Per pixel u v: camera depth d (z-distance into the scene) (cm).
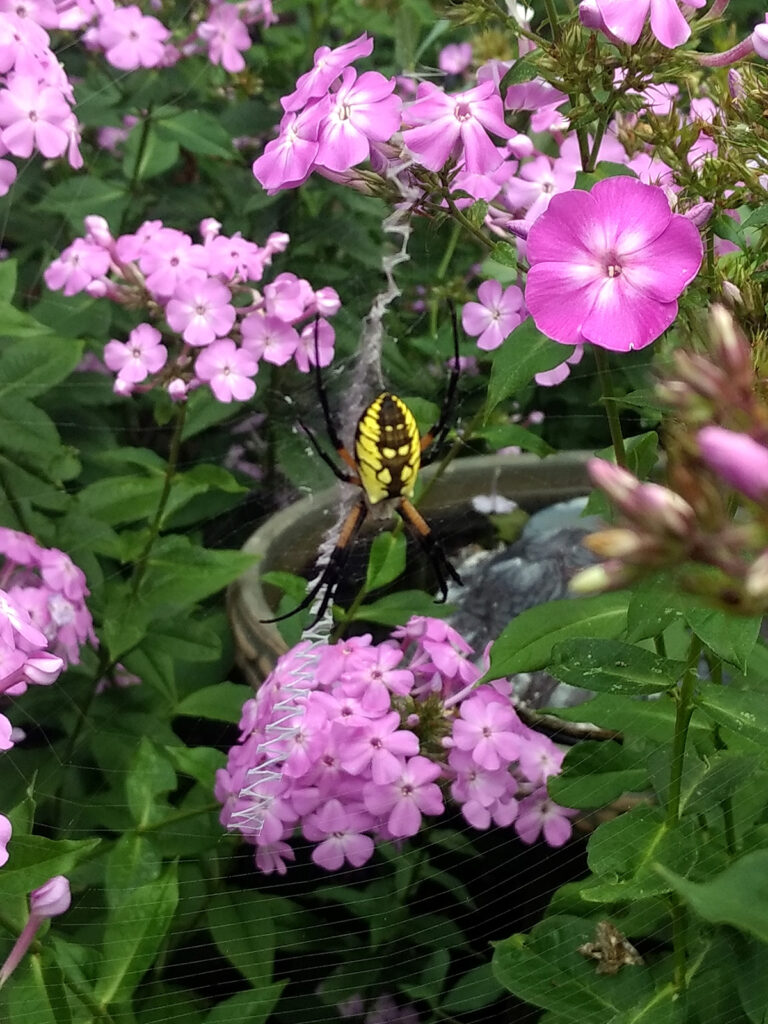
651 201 17
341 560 31
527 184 26
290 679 28
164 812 30
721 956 23
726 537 13
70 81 49
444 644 29
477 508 44
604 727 24
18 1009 23
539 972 25
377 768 26
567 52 21
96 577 40
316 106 21
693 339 20
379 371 41
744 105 21
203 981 31
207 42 53
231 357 35
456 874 32
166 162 48
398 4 51
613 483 14
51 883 23
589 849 22
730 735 23
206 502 47
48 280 37
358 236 50
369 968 31
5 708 37
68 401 47
